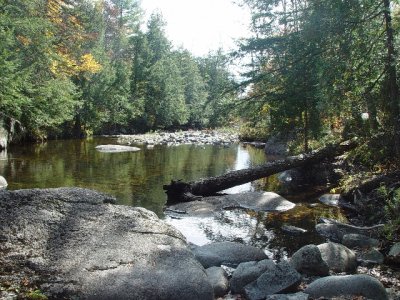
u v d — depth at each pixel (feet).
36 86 67.62
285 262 16.69
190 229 25.44
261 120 51.24
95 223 18.45
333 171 42.47
